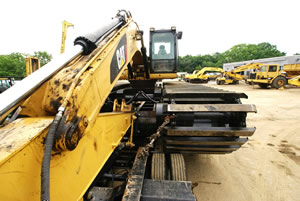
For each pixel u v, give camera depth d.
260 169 3.21
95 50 1.30
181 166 2.12
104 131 1.45
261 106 8.93
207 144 2.27
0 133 0.74
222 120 2.34
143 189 1.62
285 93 13.59
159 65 4.62
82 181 1.11
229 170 3.18
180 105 2.05
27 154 0.70
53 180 0.84
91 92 1.08
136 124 2.73
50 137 0.71
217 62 77.75
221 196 2.52
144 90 4.75
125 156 2.82
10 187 0.64
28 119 0.86
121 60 1.74
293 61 22.44
